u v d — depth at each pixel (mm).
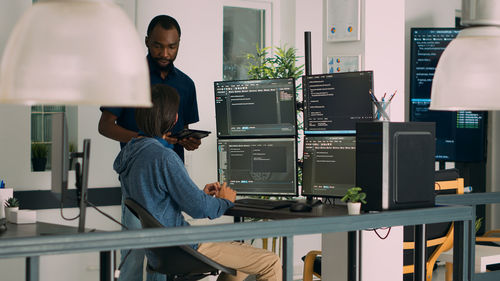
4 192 3299
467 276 3008
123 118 3930
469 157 6188
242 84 3588
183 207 3012
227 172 3658
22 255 1935
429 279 4051
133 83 1557
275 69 5230
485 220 7027
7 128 4430
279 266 3262
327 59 3957
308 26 5781
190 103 4242
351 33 3842
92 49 1498
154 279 3195
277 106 3502
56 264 4621
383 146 2697
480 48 1863
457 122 6152
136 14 4934
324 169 3344
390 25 3908
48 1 1549
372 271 3906
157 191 3000
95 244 2033
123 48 1548
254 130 3568
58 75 1466
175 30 4012
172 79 4133
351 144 3246
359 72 3195
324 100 3328
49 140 4785
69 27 1500
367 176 2752
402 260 4000
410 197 2791
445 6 6473
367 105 3178
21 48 1495
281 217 3035
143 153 3021
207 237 2223
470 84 1852
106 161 4816
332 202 3551
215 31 5340
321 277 4020
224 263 3230
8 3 4383
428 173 2865
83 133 4707
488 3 1880
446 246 4023
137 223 3412
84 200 2516
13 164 4457
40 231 2941
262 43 5730
